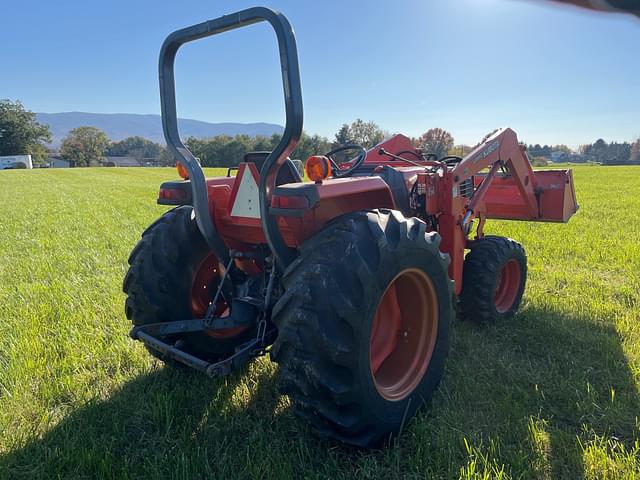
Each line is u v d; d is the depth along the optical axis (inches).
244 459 94.7
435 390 116.5
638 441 97.9
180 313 126.8
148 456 97.1
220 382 125.1
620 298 187.9
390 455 96.5
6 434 104.1
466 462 92.0
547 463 92.3
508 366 130.6
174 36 104.7
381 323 111.3
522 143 182.9
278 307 92.1
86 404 114.7
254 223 113.8
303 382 88.7
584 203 561.9
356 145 147.8
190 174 111.1
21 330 159.3
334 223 99.4
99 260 273.6
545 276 220.8
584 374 124.5
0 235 375.6
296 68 88.7
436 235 110.0
